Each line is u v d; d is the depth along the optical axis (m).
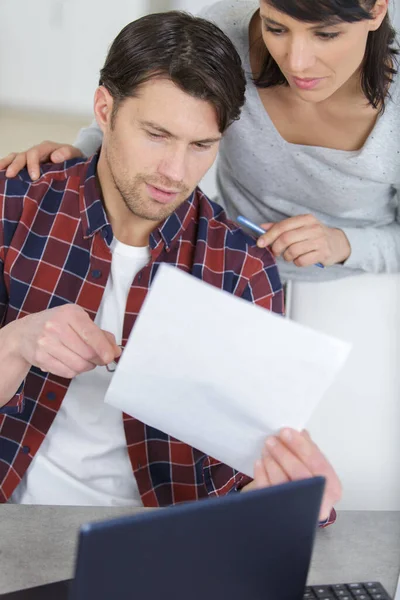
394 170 1.55
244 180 1.66
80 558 0.64
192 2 2.76
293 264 1.66
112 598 0.67
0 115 2.97
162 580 0.70
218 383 0.94
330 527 1.14
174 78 1.12
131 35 1.16
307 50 1.21
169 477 1.35
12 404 1.20
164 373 0.96
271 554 0.76
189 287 0.87
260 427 0.97
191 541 0.69
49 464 1.32
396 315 1.63
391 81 1.44
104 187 1.32
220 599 0.75
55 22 2.83
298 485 0.74
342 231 1.58
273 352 0.89
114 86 1.18
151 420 1.04
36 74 2.91
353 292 1.64
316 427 1.66
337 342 0.86
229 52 1.16
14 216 1.33
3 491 1.31
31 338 1.08
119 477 1.35
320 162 1.56
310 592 0.93
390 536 1.13
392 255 1.62
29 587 0.94
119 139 1.20
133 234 1.33
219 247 1.38
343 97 1.46
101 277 1.33
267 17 1.21
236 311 0.87
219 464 1.37
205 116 1.15
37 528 1.07
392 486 1.66
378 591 0.95
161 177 1.19
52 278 1.32
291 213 1.67
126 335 1.32
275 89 1.49
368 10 1.19
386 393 1.64
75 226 1.32
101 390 1.33
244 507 0.71
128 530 0.65
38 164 1.38
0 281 1.32
